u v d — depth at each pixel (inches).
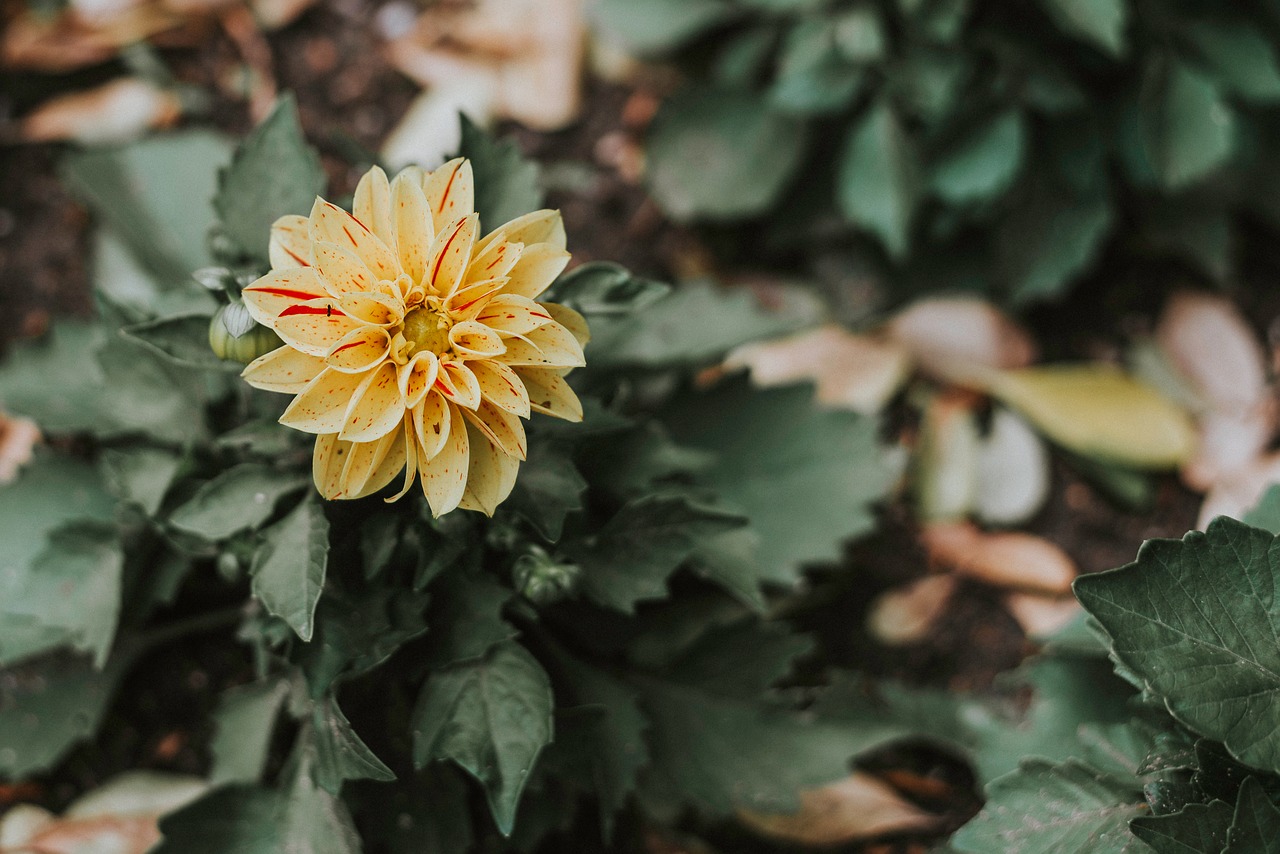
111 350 35.4
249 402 34.5
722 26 46.8
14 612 35.7
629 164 46.0
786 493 39.2
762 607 34.9
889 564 42.4
